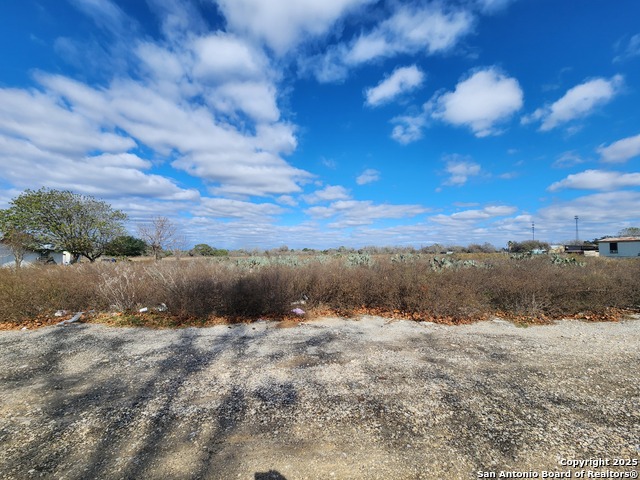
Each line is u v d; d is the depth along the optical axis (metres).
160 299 7.85
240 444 2.75
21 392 3.81
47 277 8.45
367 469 2.43
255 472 2.39
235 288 7.74
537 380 4.02
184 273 8.53
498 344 5.55
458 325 6.95
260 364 4.62
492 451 2.64
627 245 43.44
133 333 6.40
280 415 3.21
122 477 2.36
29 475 2.40
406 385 3.88
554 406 3.37
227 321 7.25
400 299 8.09
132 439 2.84
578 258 13.61
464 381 3.99
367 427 2.99
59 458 2.59
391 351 5.17
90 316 7.61
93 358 4.97
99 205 24.81
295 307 7.97
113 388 3.89
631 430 2.93
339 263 10.23
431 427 2.98
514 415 3.19
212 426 3.03
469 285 8.05
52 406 3.46
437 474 2.38
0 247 24.30
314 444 2.74
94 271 9.29
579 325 6.98
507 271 9.10
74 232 23.80
